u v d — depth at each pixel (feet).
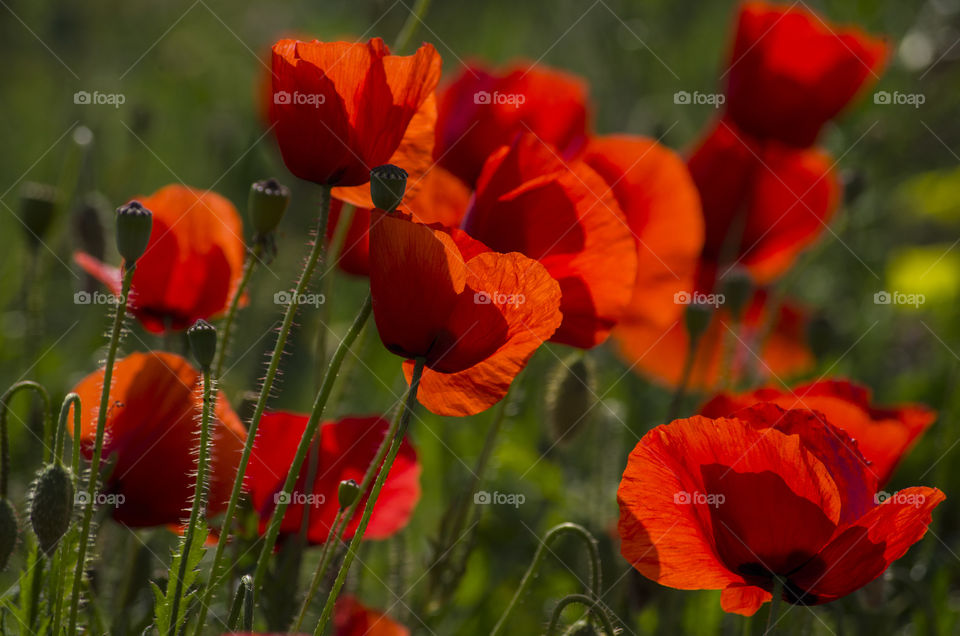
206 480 3.26
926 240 7.22
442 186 3.72
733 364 4.39
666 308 3.90
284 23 9.22
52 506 3.13
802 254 6.03
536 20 7.95
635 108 7.40
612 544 3.93
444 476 4.17
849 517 3.20
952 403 4.11
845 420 3.36
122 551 3.67
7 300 4.64
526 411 4.59
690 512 3.17
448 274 3.10
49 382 4.37
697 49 7.57
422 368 3.15
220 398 3.41
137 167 6.97
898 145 6.97
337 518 3.23
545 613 3.74
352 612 3.51
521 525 4.18
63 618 3.21
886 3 6.82
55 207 3.88
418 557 3.94
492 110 3.76
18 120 7.93
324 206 3.19
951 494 4.23
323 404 3.14
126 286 3.17
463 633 3.88
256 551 3.43
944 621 3.79
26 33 8.71
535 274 3.10
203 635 3.46
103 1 8.97
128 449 3.39
